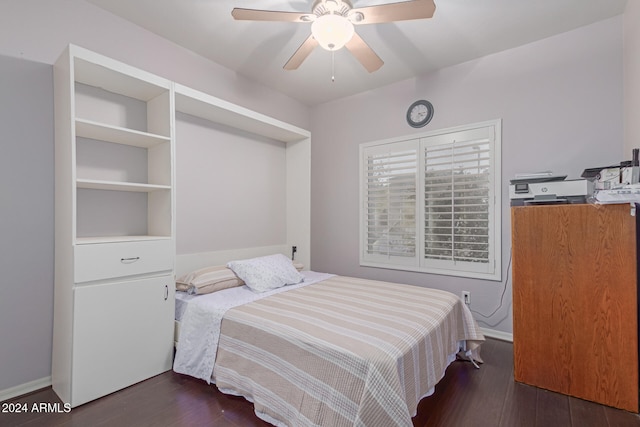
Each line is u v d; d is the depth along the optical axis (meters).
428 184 3.13
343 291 2.40
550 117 2.55
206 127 2.92
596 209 1.84
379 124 3.49
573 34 2.46
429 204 3.13
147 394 1.87
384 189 3.44
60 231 1.92
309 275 3.06
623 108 2.28
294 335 1.55
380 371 1.26
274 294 2.31
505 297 2.74
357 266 3.65
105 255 1.86
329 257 3.90
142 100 2.45
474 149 2.88
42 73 1.96
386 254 3.41
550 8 2.19
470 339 2.23
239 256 3.18
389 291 2.40
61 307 1.88
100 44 2.20
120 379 1.91
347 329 1.59
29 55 1.91
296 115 3.86
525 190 2.12
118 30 2.30
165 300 2.16
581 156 2.44
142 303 2.03
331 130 3.89
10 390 1.84
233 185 3.16
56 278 1.97
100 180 2.13
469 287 2.92
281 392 1.52
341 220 3.80
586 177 2.15
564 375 1.92
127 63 2.34
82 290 1.76
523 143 2.67
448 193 3.02
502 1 2.11
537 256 2.01
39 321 1.95
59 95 1.93
